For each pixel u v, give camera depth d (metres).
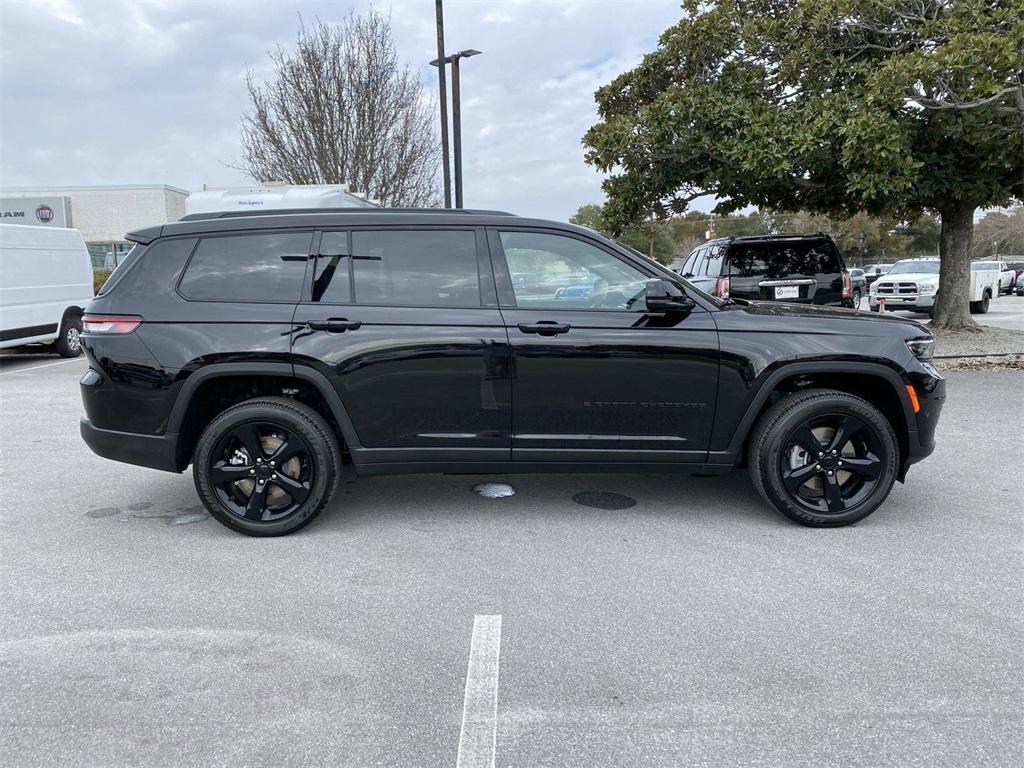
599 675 2.84
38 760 2.37
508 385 4.27
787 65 9.89
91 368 4.36
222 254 4.36
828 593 3.53
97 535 4.44
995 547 4.09
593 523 4.56
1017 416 7.38
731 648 3.03
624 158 10.32
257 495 4.34
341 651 3.04
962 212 12.27
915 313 19.66
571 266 4.35
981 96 8.57
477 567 3.89
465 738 2.47
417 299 4.30
